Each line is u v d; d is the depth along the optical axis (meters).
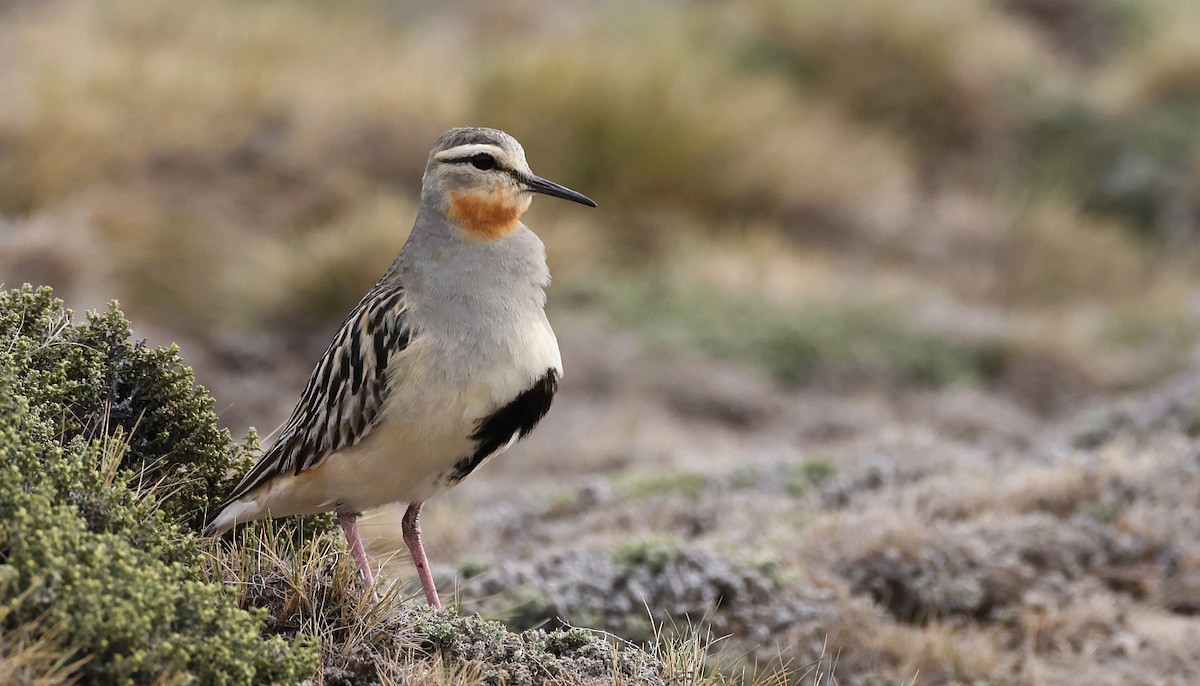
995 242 18.70
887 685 7.60
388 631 5.67
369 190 17.33
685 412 14.17
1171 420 11.09
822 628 7.95
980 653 7.80
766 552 8.62
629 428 13.30
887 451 11.66
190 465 6.26
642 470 11.92
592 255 16.89
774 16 21.64
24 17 19.81
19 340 5.80
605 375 14.54
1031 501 9.64
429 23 22.77
